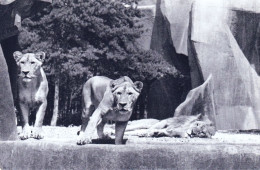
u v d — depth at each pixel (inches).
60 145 372.2
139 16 1318.9
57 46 1226.6
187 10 1261.1
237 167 375.6
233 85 1111.0
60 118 1341.0
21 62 459.8
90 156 365.4
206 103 903.7
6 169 391.5
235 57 1130.0
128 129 727.1
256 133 1017.5
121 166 362.3
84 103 479.8
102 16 1274.6
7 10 578.6
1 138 421.7
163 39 1305.4
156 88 1342.3
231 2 1173.1
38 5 620.4
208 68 1121.4
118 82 389.4
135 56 1259.2
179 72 1272.1
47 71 1225.4
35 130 464.1
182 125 696.4
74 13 1210.6
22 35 1191.6
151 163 363.6
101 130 455.2
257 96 1115.9
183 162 366.3
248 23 1175.6
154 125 699.4
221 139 673.6
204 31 1143.0
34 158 378.0
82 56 1199.6
